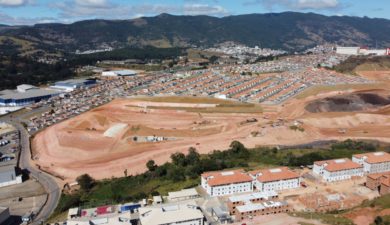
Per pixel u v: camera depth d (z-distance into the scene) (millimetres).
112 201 160125
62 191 180250
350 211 133000
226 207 143500
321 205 143000
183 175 182625
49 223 141375
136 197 159625
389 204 130125
